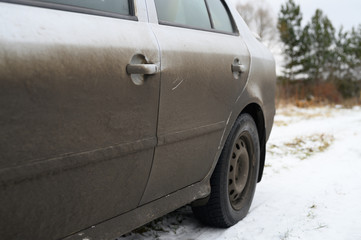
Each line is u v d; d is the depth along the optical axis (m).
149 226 3.06
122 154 1.83
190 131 2.32
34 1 1.53
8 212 1.40
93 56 1.63
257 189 4.22
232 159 2.99
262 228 3.10
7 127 1.33
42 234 1.57
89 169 1.67
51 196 1.54
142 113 1.91
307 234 2.97
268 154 6.27
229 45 2.85
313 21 46.00
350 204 3.67
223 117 2.70
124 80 1.78
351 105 33.00
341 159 5.94
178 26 2.37
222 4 3.16
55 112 1.48
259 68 3.26
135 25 1.97
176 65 2.13
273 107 3.61
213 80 2.51
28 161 1.41
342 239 2.88
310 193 4.06
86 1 1.77
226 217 2.98
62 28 1.55
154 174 2.12
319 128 10.94
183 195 2.47
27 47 1.39
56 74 1.47
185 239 2.88
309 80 44.31
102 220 1.89
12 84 1.33
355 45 45.88
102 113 1.68
